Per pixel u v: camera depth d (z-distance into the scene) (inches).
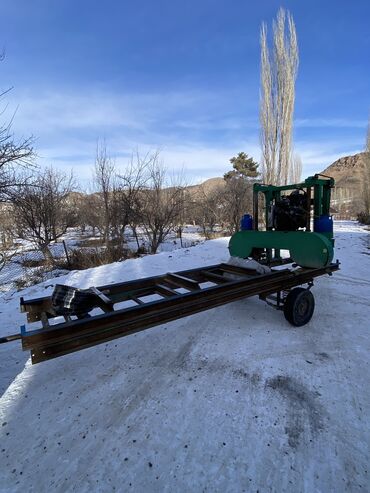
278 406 104.2
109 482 78.7
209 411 102.3
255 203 216.7
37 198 524.7
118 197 550.0
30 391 117.0
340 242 491.8
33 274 432.5
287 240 184.4
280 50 727.7
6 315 200.2
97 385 118.7
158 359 136.0
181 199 603.2
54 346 94.2
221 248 431.8
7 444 91.7
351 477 78.5
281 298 182.7
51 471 82.4
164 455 86.2
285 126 753.0
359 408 103.0
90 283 267.7
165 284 166.9
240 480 78.4
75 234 928.3
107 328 103.4
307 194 190.4
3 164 279.1
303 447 87.7
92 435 93.9
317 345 146.6
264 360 133.1
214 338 154.5
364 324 170.2
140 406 105.7
